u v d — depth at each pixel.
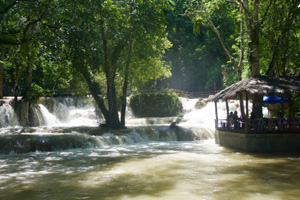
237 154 13.46
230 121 16.89
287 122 14.75
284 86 13.48
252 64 16.58
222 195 7.13
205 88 48.47
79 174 9.71
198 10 21.86
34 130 19.33
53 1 17.30
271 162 11.40
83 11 17.11
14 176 9.49
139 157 13.05
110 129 20.98
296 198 6.87
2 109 23.61
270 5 18.80
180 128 21.30
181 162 11.70
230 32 43.09
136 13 20.50
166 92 36.66
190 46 50.06
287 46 17.48
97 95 21.86
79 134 17.64
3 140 14.77
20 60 24.62
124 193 7.43
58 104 29.50
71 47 17.92
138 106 34.84
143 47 22.70
